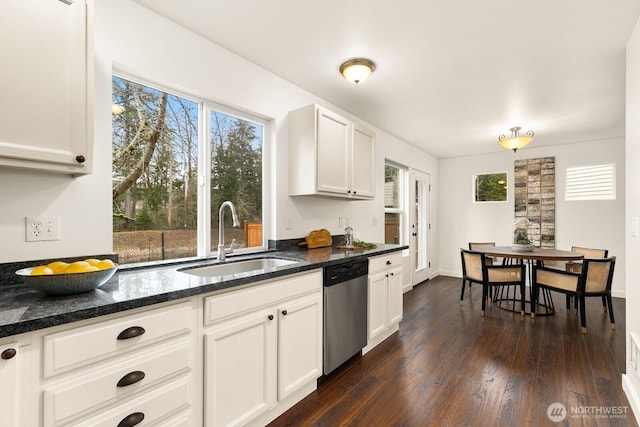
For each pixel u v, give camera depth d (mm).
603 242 4383
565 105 3113
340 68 2408
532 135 4098
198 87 2000
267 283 1635
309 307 1907
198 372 1340
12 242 1323
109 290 1229
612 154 4328
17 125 1109
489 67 2363
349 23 1861
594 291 3027
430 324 3205
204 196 2141
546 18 1767
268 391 1630
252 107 2350
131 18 1693
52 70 1187
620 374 2166
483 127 3906
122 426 1089
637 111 1749
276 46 2131
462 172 5613
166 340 1232
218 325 1408
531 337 2842
